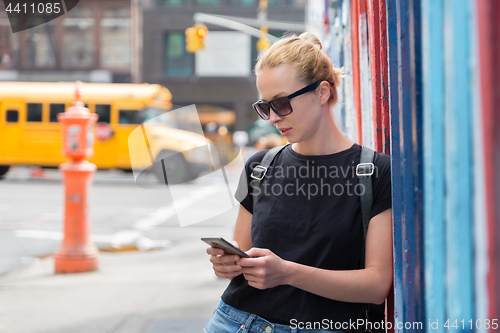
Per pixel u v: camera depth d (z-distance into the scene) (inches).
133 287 240.5
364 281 62.2
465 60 39.8
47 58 1306.6
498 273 36.1
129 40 1336.1
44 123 828.0
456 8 41.6
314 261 66.1
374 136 82.5
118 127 814.5
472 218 39.8
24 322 187.5
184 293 229.6
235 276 69.6
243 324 69.2
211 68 1347.2
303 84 65.9
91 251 276.8
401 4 57.8
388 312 74.9
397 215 61.6
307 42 67.7
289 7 1300.4
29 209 543.5
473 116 38.5
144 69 1349.7
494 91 34.8
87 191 278.5
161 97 844.6
